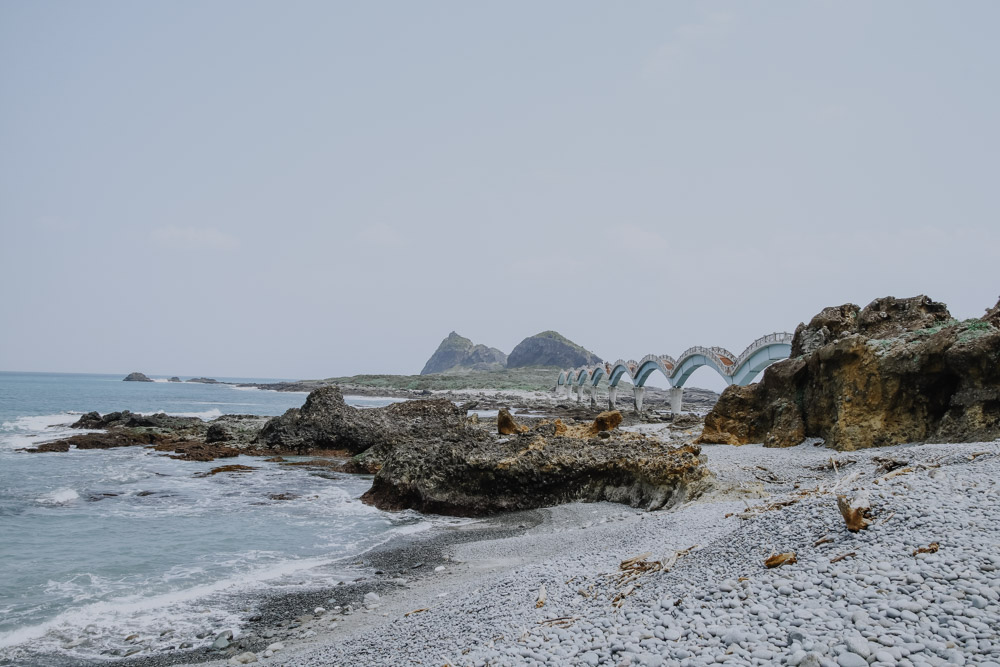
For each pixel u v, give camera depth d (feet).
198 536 72.49
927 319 99.09
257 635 44.37
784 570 30.71
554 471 90.12
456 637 34.88
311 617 47.47
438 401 187.73
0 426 196.13
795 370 108.58
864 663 21.07
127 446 157.17
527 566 49.29
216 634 44.70
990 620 22.79
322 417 162.50
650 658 24.30
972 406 77.20
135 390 602.03
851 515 32.99
